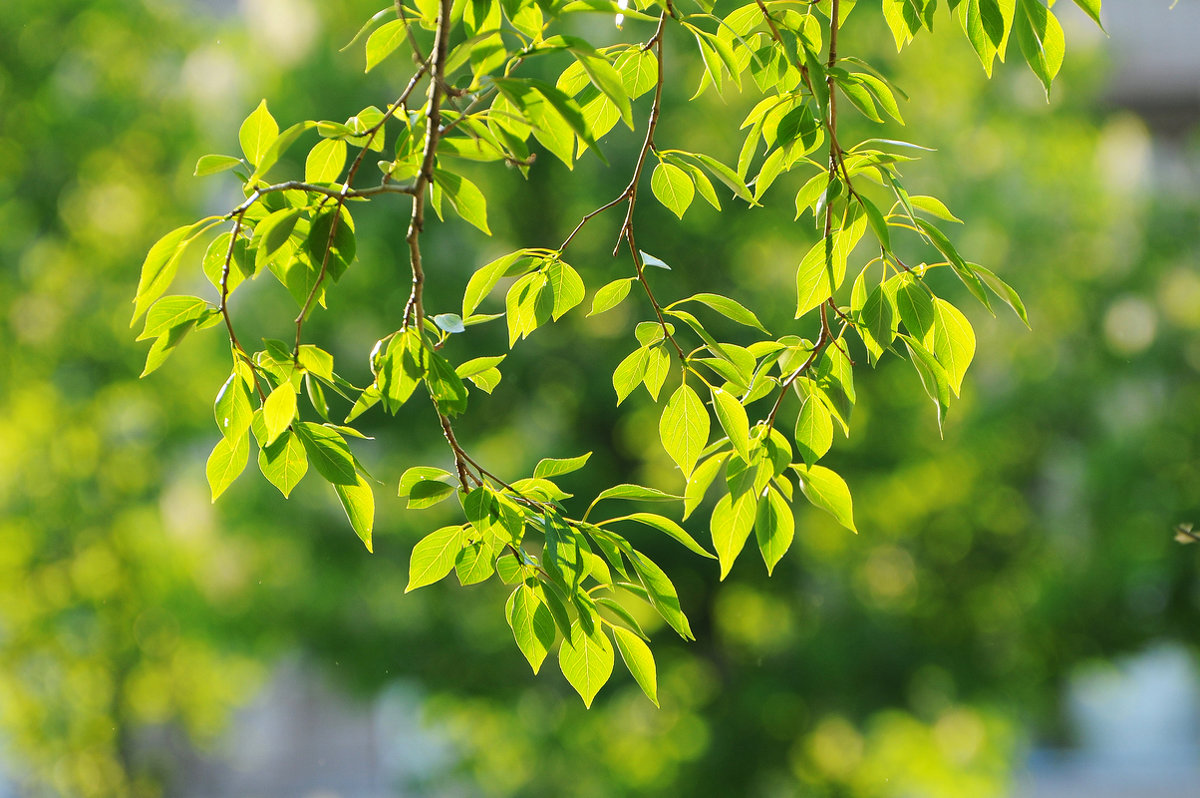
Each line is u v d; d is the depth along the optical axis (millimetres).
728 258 8102
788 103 3240
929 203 3201
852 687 8523
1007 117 9328
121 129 9820
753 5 3227
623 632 3197
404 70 8250
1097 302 9266
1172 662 15930
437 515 8250
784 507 3262
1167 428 9078
